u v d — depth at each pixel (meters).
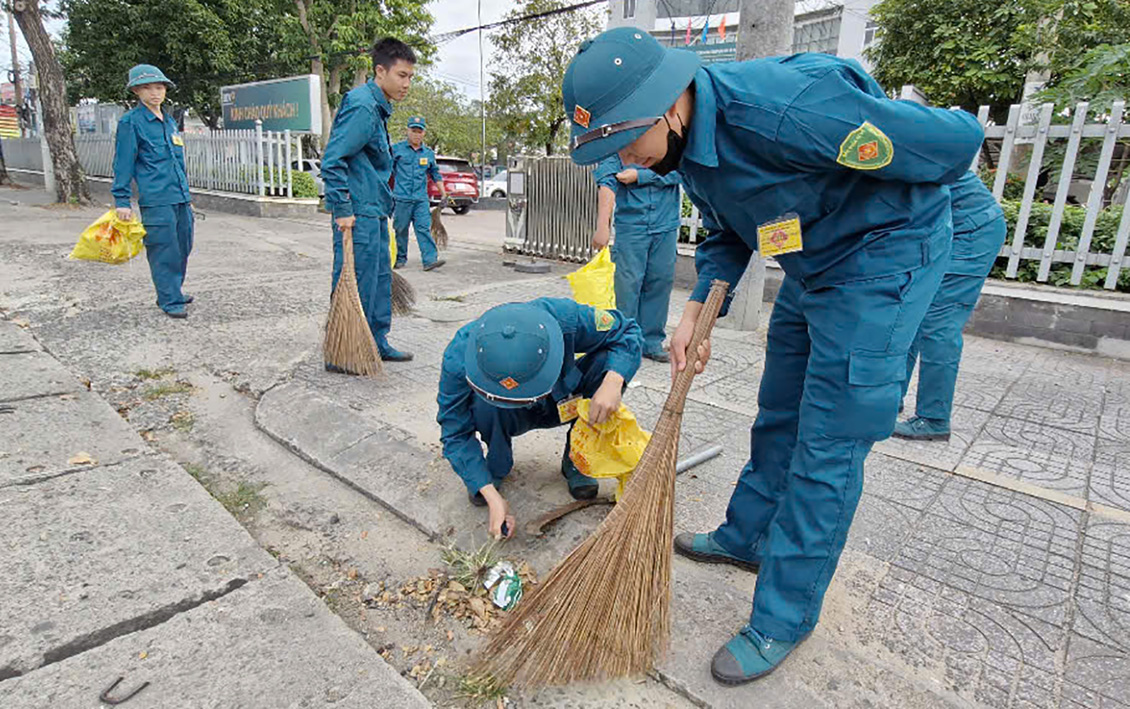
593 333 2.26
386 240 4.16
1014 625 2.01
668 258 4.49
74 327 4.67
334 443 3.02
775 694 1.72
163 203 4.86
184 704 1.61
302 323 5.07
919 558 2.34
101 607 1.91
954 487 2.87
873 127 1.39
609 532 1.72
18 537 2.20
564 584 1.72
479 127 44.75
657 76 1.43
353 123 3.72
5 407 3.14
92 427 3.04
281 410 3.34
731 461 3.07
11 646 1.74
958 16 9.59
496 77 21.47
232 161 13.77
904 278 1.59
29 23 12.32
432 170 9.45
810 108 1.40
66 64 18.95
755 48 5.02
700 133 1.47
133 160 4.78
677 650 1.87
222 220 12.16
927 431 3.38
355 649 1.82
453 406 2.26
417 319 5.47
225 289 6.16
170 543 2.23
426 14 19.80
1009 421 3.66
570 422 2.50
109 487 2.54
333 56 19.39
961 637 1.96
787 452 2.08
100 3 16.88
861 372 1.60
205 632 1.85
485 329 1.94
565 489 2.71
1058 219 5.20
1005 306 5.32
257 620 1.91
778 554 1.77
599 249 4.52
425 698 1.69
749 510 2.17
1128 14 8.20
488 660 1.79
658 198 4.30
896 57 10.42
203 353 4.25
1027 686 1.78
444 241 9.80
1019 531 2.53
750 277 5.38
